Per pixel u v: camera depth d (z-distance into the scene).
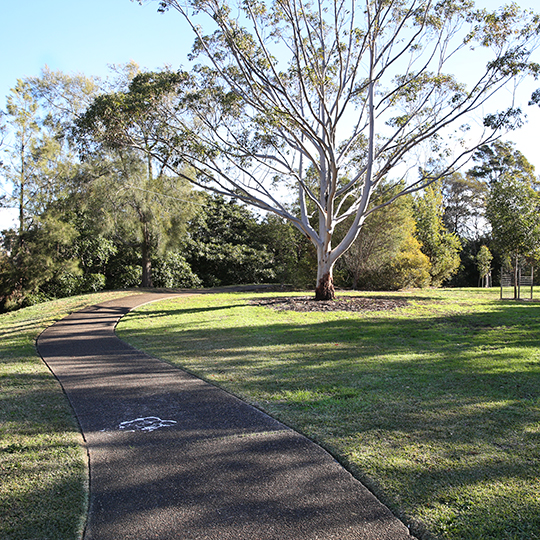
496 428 4.16
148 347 8.81
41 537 2.68
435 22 13.55
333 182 14.95
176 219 23.62
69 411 5.00
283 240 26.22
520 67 12.97
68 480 3.38
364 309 14.02
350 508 2.94
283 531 2.71
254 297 18.88
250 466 3.56
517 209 17.81
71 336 10.50
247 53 13.24
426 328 10.30
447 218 47.22
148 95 14.02
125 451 3.91
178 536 2.68
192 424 4.53
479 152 31.83
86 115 14.62
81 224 25.97
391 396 5.19
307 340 8.99
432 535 2.63
